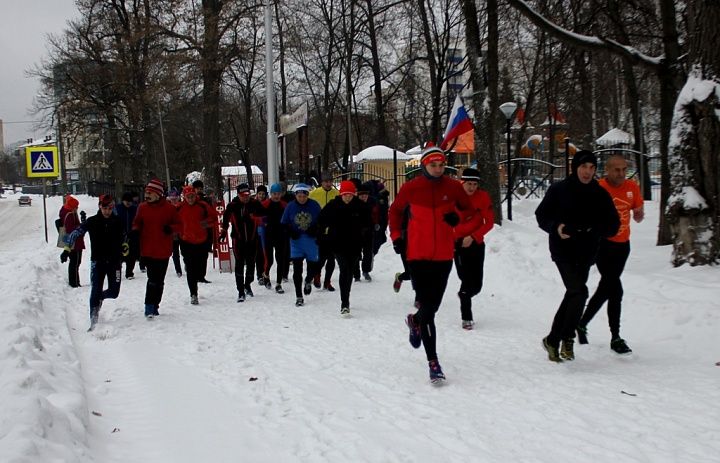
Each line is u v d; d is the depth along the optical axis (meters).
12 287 11.02
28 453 3.35
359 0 24.91
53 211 45.25
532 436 4.08
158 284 8.67
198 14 22.84
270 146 14.97
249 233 10.05
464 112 13.62
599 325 7.17
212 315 8.77
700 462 3.61
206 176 24.95
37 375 4.79
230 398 5.09
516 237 11.23
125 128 33.22
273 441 4.18
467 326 7.35
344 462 3.78
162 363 6.24
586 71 18.61
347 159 31.62
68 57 31.25
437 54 29.11
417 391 5.11
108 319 8.71
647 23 13.41
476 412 4.57
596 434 4.08
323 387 5.28
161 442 4.22
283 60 31.66
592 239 5.48
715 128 7.96
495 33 13.15
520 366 5.71
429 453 3.87
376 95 29.17
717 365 5.51
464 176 7.13
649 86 24.81
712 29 7.94
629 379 5.21
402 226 5.57
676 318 6.68
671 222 8.48
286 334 7.37
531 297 8.83
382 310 8.70
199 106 26.61
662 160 10.75
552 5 14.24
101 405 5.00
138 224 8.58
